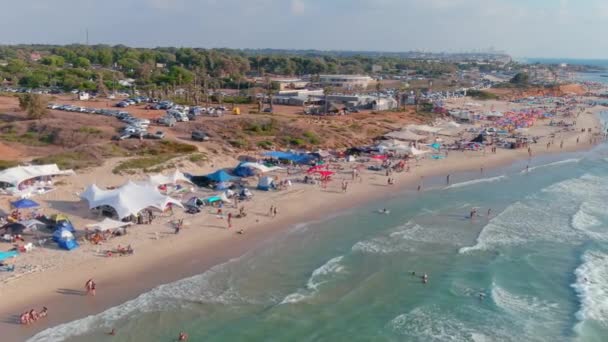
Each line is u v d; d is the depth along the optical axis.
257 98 132.50
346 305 33.16
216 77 187.00
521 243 45.53
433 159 80.31
